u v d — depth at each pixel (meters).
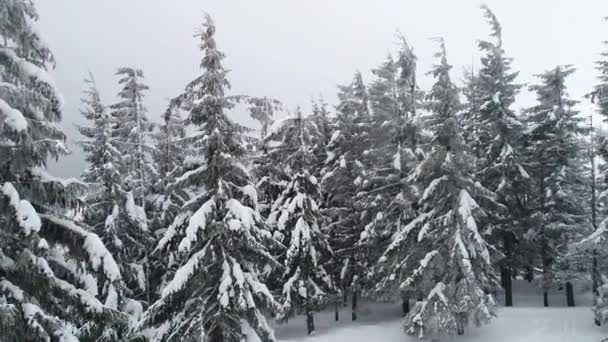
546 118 26.98
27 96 8.92
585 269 25.61
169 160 23.11
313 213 23.36
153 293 21.39
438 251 20.23
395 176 23.92
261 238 14.66
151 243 20.75
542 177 27.80
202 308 14.27
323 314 29.75
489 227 25.78
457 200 19.64
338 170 26.31
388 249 21.42
